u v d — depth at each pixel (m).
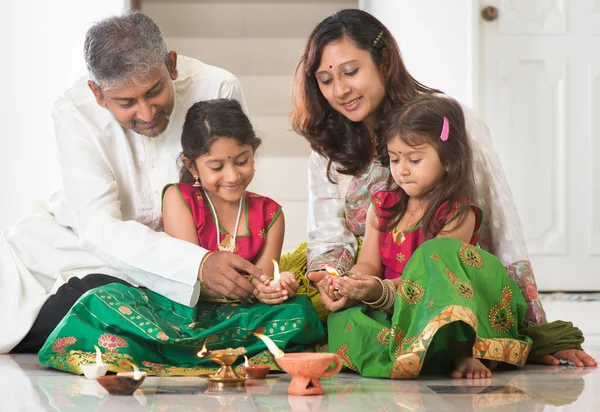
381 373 2.19
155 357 2.40
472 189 2.53
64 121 2.86
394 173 2.50
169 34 6.06
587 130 5.20
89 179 2.80
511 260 2.59
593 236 5.22
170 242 2.54
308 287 2.75
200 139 2.54
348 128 2.77
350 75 2.62
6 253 2.99
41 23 5.26
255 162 2.97
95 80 2.56
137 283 2.79
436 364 2.33
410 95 2.66
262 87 5.91
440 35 5.23
